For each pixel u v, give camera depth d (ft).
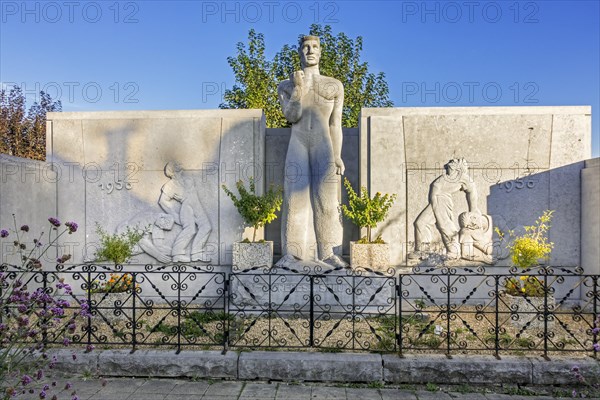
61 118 24.25
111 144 24.12
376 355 14.60
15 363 10.95
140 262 23.67
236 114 23.80
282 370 14.29
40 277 22.40
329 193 22.07
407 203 23.34
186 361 14.47
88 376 13.60
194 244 23.39
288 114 22.63
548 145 23.12
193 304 22.62
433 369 13.96
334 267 20.98
